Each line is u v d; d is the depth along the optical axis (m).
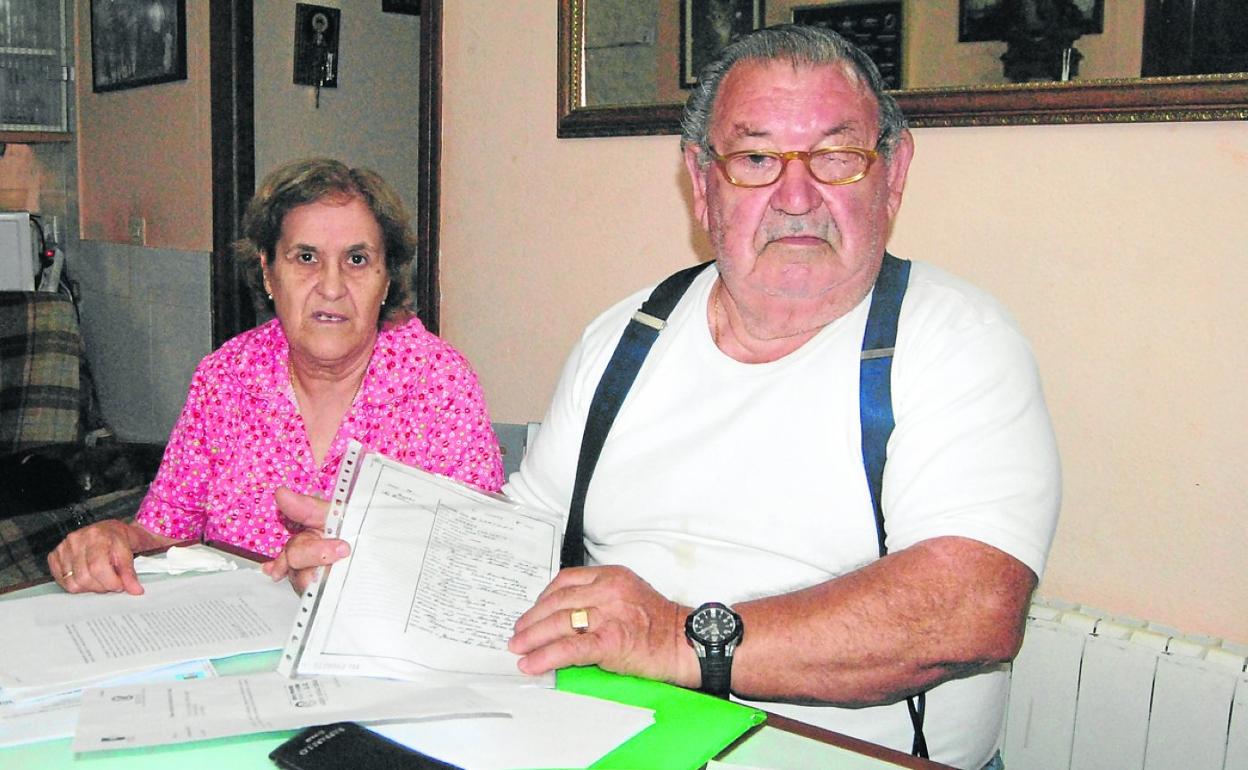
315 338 1.51
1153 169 1.48
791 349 1.23
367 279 1.54
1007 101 1.58
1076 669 1.55
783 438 1.17
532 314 2.28
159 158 3.29
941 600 0.98
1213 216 1.44
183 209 3.21
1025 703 1.61
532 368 2.30
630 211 2.08
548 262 2.24
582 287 2.18
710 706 0.88
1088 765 1.56
